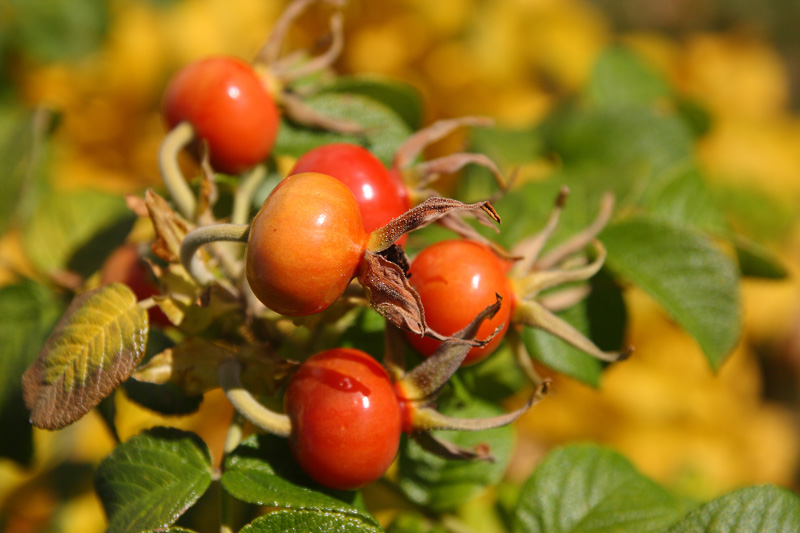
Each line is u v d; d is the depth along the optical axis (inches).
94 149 17.2
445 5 16.8
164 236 10.9
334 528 10.5
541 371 14.7
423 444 10.9
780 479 22.2
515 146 14.8
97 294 10.9
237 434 11.1
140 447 11.1
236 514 11.9
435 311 11.0
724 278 12.5
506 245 12.8
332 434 10.6
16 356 12.8
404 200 11.5
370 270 10.2
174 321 11.0
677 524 11.2
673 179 13.9
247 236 10.4
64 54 17.0
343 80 13.4
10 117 15.0
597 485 12.2
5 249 15.7
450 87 17.1
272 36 12.3
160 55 16.9
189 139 12.0
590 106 15.2
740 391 21.1
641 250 12.6
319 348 11.8
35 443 12.8
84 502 15.6
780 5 36.8
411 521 12.8
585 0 35.7
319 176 10.3
